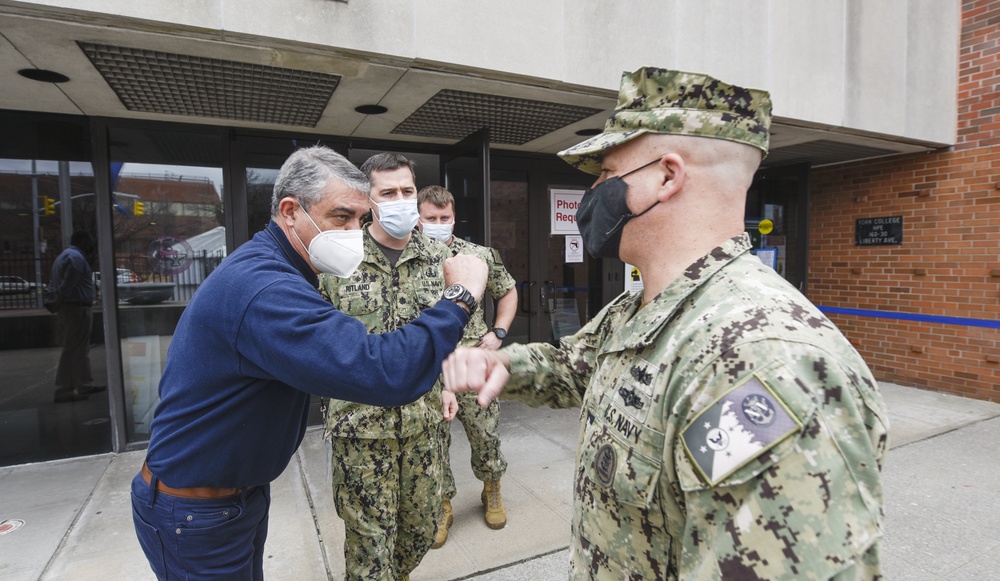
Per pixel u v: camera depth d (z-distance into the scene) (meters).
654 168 0.90
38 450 3.52
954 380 5.03
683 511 0.76
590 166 1.06
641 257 0.95
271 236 1.37
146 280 3.71
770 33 3.92
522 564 2.42
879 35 4.45
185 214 3.77
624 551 0.82
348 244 1.35
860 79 4.37
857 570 0.61
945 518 2.84
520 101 3.44
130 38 2.35
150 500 1.30
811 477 0.62
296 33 2.48
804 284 5.75
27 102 3.18
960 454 3.69
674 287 0.85
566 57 3.17
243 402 1.23
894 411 4.61
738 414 0.66
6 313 3.42
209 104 3.25
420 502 1.93
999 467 3.48
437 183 4.99
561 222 5.18
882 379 5.56
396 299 1.96
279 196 1.35
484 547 2.55
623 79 0.95
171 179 3.72
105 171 3.52
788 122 4.15
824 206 6.03
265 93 3.11
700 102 0.86
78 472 3.35
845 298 5.86
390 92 3.17
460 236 4.12
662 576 0.78
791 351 0.68
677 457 0.72
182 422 1.25
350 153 4.34
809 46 4.11
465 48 2.88
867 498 0.64
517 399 1.25
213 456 1.25
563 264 5.22
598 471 0.86
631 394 0.83
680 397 0.74
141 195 3.66
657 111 0.88
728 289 0.79
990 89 4.74
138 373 3.75
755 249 6.18
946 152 5.03
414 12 2.74
